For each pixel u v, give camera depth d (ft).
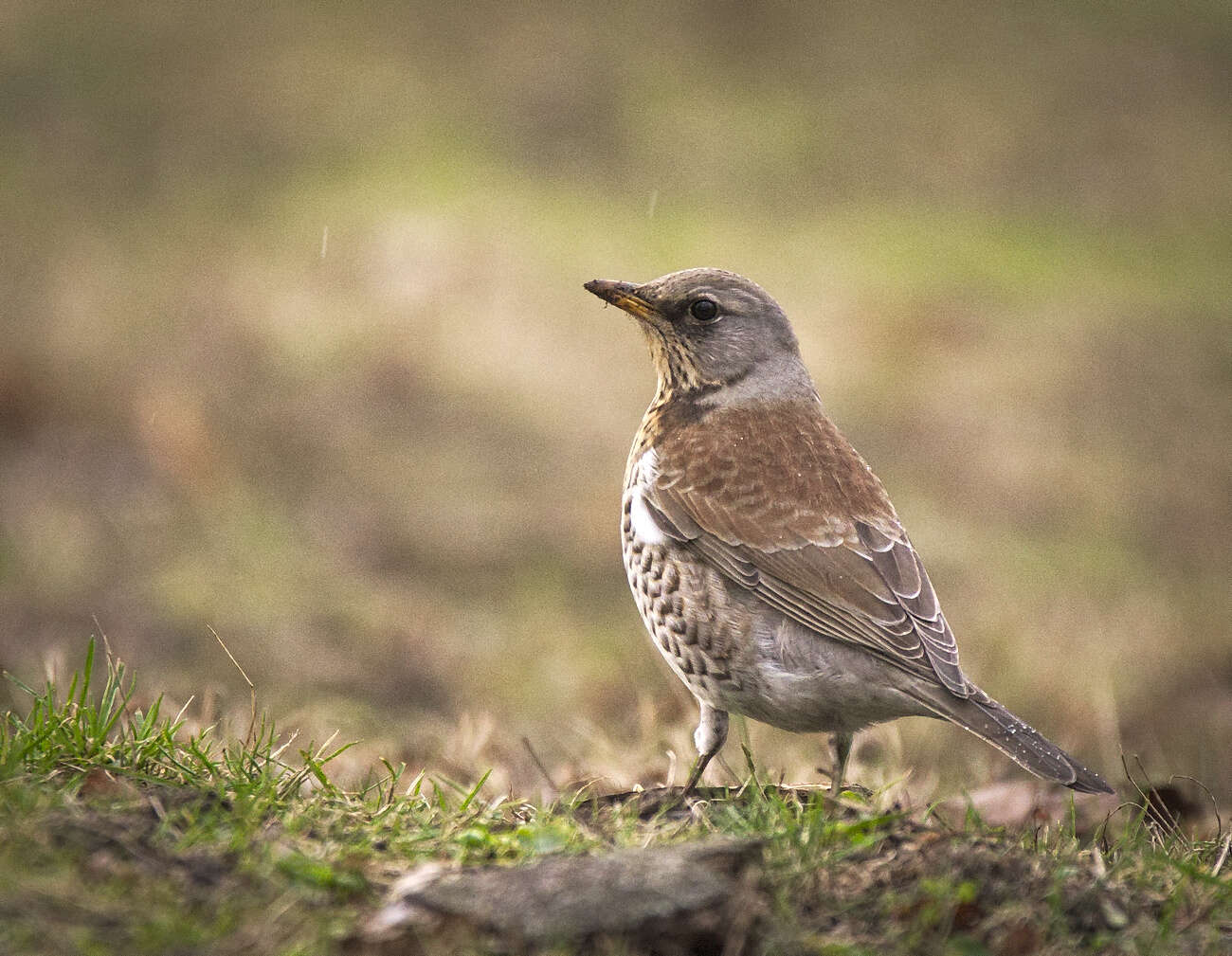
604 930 16.24
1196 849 21.45
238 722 31.65
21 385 51.03
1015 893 18.43
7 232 68.85
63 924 15.75
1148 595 45.60
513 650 40.50
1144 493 53.47
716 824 20.65
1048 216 80.48
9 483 47.24
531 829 19.81
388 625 40.65
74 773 19.83
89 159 78.33
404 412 53.88
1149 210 81.66
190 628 39.37
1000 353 63.67
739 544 24.35
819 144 84.53
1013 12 100.53
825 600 23.77
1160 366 63.31
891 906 17.80
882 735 32.09
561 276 65.31
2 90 84.94
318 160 79.15
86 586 40.83
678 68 90.84
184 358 55.21
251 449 50.14
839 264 70.90
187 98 84.94
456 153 80.02
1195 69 96.02
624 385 57.77
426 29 93.40
